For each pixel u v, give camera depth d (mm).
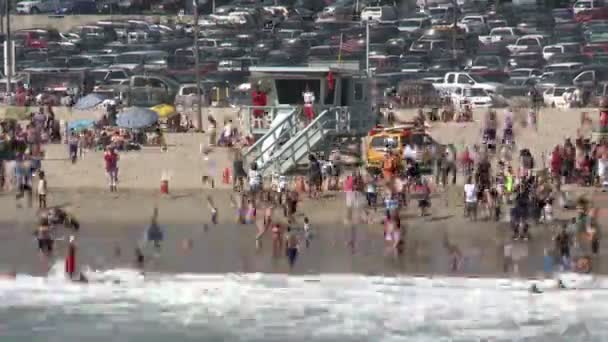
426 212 178625
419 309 152750
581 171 188000
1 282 161750
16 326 154000
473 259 162750
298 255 165375
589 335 145875
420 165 191500
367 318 151625
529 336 146500
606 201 179625
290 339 147625
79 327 152250
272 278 160625
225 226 177875
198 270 163500
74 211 185250
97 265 165625
